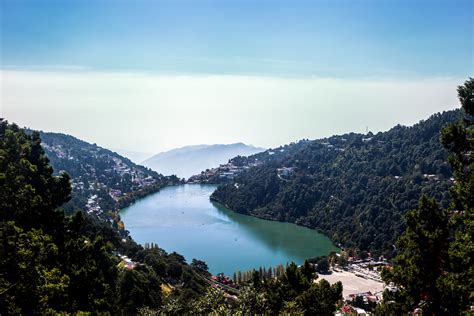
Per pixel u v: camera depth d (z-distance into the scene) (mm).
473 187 25547
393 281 28062
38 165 45688
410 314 27734
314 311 38094
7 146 44406
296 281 44188
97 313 34312
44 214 37094
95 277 37438
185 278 104250
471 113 28266
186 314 37188
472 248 23719
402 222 155750
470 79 28344
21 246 26141
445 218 27516
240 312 27891
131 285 64688
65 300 31062
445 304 24656
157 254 121688
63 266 35031
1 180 35094
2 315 23234
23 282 25172
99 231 110562
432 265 26562
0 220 32875
